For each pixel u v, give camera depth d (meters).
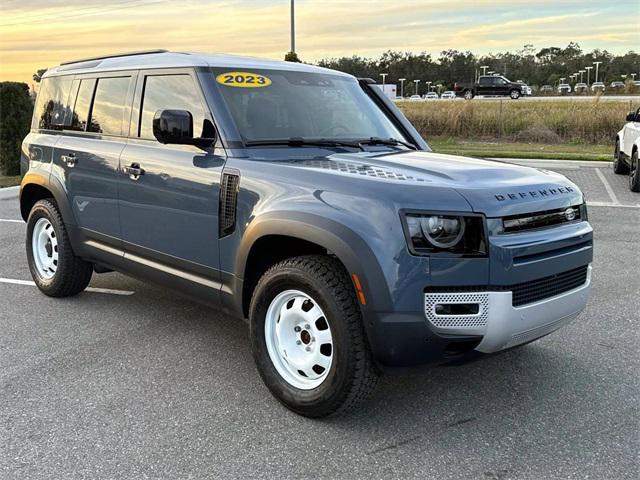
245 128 3.99
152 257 4.46
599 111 23.30
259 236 3.51
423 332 3.05
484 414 3.53
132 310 5.38
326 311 3.25
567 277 3.51
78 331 4.87
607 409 3.58
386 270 3.03
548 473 2.95
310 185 3.39
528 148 20.86
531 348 4.50
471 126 24.80
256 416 3.52
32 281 6.27
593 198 11.43
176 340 4.68
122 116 4.75
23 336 4.76
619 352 4.42
